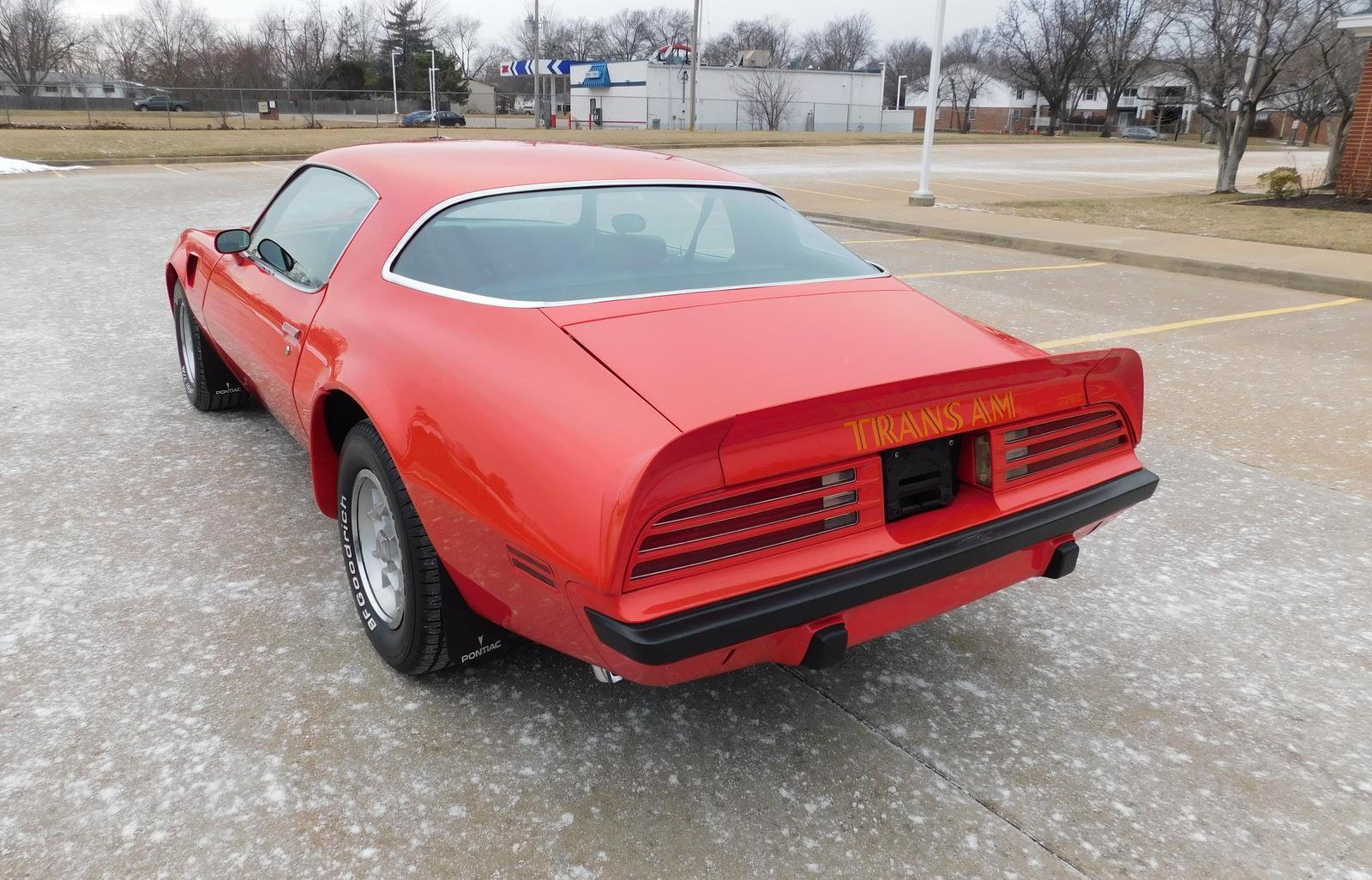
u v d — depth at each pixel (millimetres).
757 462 2025
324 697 2688
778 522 2090
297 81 90562
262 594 3240
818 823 2279
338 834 2186
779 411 1957
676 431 2008
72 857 2084
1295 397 5914
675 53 65625
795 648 2164
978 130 90562
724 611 1980
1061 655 3066
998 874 2146
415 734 2547
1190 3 19641
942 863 2172
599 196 2979
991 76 88750
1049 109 83812
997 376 2295
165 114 59344
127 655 2854
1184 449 4992
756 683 2865
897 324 2668
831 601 2078
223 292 4066
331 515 3180
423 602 2512
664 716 2672
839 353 2412
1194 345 7230
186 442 4645
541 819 2258
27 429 4750
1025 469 2480
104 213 13445
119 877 2039
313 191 3570
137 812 2225
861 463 2201
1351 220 14961
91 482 4121
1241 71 19703
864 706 2764
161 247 10547
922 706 2771
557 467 2035
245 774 2369
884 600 2223
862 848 2205
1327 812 2377
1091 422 2631
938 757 2541
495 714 2650
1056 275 10430
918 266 10891
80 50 87375
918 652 3070
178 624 3033
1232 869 2184
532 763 2451
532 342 2365
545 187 2951
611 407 2105
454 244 2723
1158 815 2352
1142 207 17328
